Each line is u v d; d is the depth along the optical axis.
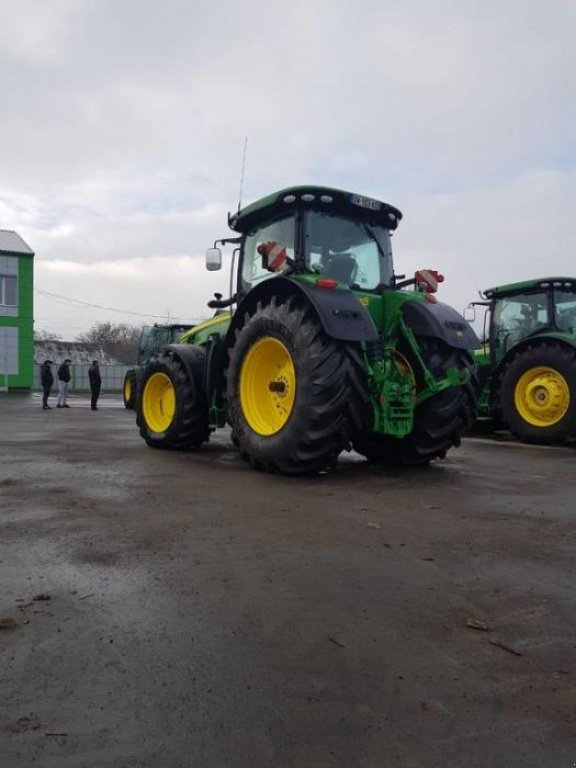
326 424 5.00
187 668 2.01
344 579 2.80
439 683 1.95
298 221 5.75
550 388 8.58
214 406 6.53
